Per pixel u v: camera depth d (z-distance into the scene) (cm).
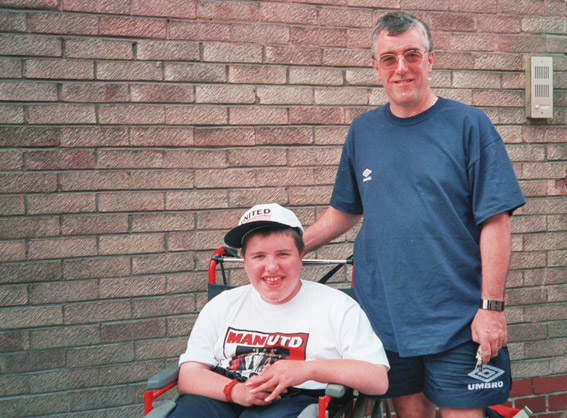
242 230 220
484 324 212
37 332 307
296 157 340
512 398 366
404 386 241
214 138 328
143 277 321
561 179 374
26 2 299
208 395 212
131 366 320
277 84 336
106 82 312
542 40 374
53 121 306
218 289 263
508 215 219
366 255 240
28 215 304
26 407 306
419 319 223
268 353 219
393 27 219
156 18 317
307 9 339
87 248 312
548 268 373
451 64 360
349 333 214
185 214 326
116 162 315
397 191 226
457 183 220
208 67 326
